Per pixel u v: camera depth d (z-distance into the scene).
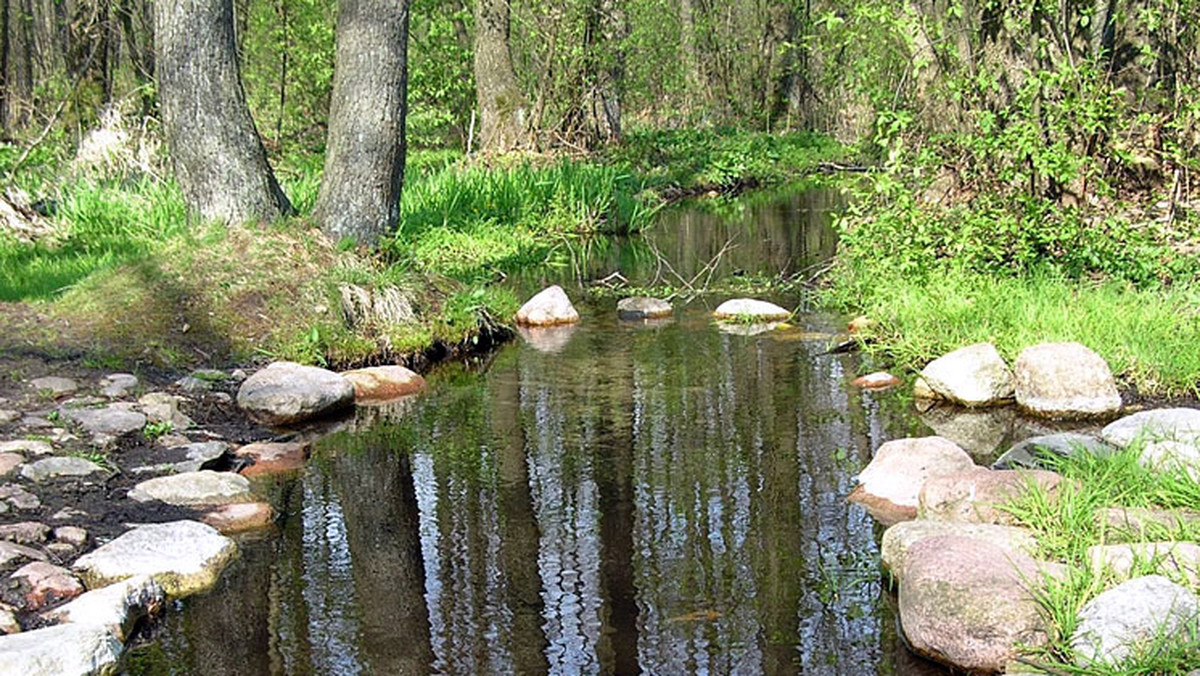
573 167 16.17
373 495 5.53
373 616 4.27
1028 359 6.75
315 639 4.10
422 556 4.81
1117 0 10.13
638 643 4.04
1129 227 8.50
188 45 8.51
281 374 6.99
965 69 9.33
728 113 31.83
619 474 5.75
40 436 5.84
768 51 31.64
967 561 3.95
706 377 7.59
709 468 5.80
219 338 7.62
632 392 7.27
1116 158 9.23
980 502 4.63
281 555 4.83
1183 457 4.96
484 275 11.19
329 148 9.02
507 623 4.21
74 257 9.31
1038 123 8.66
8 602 4.15
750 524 5.07
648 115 29.30
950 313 7.99
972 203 9.12
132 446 5.95
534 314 9.55
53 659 3.65
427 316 8.48
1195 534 4.17
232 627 4.19
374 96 8.88
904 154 9.20
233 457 6.06
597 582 4.53
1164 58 9.84
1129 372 6.93
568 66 20.09
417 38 22.56
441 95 22.19
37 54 27.14
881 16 9.20
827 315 9.58
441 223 13.29
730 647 4.01
